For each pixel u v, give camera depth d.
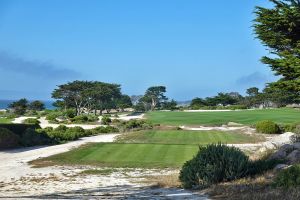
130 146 37.09
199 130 55.56
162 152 33.59
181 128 60.00
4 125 44.59
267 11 19.00
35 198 14.40
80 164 28.38
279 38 19.42
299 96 20.31
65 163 28.81
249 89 144.50
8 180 22.38
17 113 117.62
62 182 21.31
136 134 49.84
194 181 17.30
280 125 52.53
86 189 18.45
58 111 113.06
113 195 15.58
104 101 119.19
